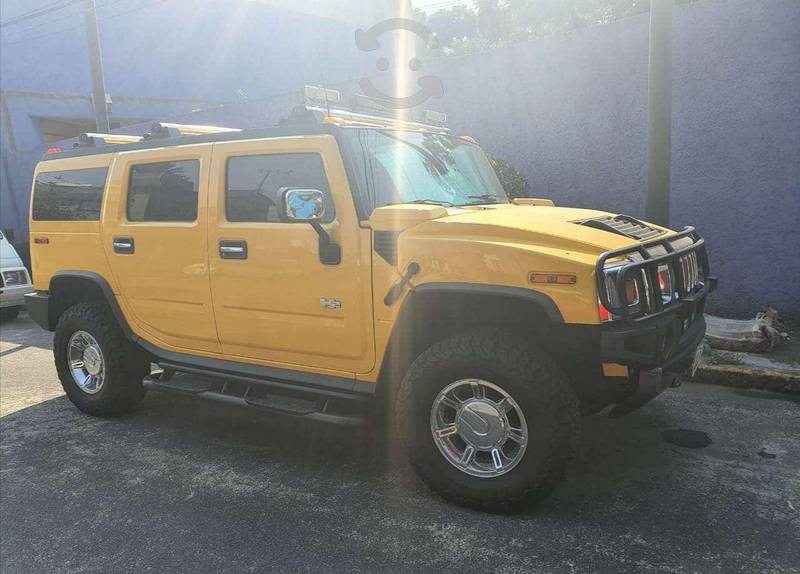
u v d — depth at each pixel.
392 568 2.86
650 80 5.47
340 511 3.39
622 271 2.89
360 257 3.41
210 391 4.20
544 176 7.96
